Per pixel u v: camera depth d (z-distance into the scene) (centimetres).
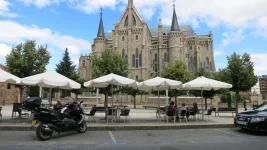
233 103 4516
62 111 1030
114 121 1462
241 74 1881
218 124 1333
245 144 853
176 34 7100
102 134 1074
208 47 7844
